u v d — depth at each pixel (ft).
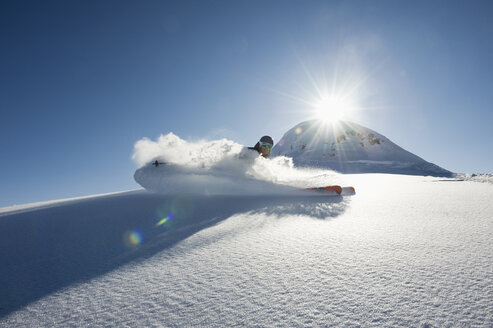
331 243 5.51
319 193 13.26
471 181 18.29
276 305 3.26
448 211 8.23
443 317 2.79
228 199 11.93
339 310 3.05
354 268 4.21
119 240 6.78
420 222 7.00
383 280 3.74
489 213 7.72
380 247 5.14
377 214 8.17
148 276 4.46
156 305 3.49
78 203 13.85
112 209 10.89
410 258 4.50
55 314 3.46
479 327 2.59
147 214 9.61
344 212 8.62
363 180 21.79
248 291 3.67
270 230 6.75
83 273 4.83
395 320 2.80
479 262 4.17
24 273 5.02
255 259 4.86
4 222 10.03
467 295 3.21
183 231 7.18
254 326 2.85
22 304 3.82
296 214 8.51
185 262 4.96
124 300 3.70
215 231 6.95
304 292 3.54
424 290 3.39
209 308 3.30
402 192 13.39
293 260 4.69
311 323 2.84
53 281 4.57
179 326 2.97
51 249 6.42
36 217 10.52
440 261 4.31
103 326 3.10
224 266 4.63
